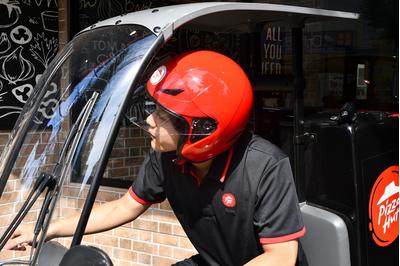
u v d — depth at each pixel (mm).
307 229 2307
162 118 1807
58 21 4852
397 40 3631
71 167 1709
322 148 2305
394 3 3631
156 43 1674
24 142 1922
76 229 1616
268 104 2711
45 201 1716
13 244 1693
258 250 1943
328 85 3912
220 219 1937
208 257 2115
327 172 2287
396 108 3635
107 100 1712
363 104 3795
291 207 1806
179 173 2016
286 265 1767
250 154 1854
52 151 1830
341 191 2240
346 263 2207
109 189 4551
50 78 2006
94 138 1696
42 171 1806
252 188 1825
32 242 1665
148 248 4328
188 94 1739
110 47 1819
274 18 2346
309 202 2375
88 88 1813
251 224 1873
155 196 2230
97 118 1716
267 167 1819
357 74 3803
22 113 2074
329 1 3801
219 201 1907
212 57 1825
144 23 1744
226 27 2518
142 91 1833
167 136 1826
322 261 2260
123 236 4453
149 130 1840
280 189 1810
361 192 2195
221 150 1817
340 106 3887
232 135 1802
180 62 1796
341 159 2230
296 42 2430
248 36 2586
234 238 1941
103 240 4562
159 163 2121
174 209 2121
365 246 2213
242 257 1979
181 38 3346
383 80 3709
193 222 2049
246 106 1819
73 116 1818
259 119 2602
